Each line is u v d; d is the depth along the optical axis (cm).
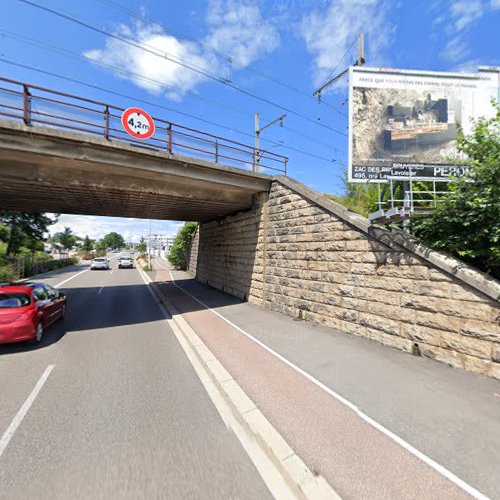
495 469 275
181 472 285
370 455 297
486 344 464
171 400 434
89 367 561
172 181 1097
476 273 483
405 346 593
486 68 882
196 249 2455
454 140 851
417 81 869
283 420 362
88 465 294
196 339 719
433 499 244
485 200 491
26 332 648
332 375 491
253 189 1178
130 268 3747
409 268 588
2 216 2708
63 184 939
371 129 855
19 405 415
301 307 925
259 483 272
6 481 272
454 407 382
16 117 736
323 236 832
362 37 1120
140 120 920
